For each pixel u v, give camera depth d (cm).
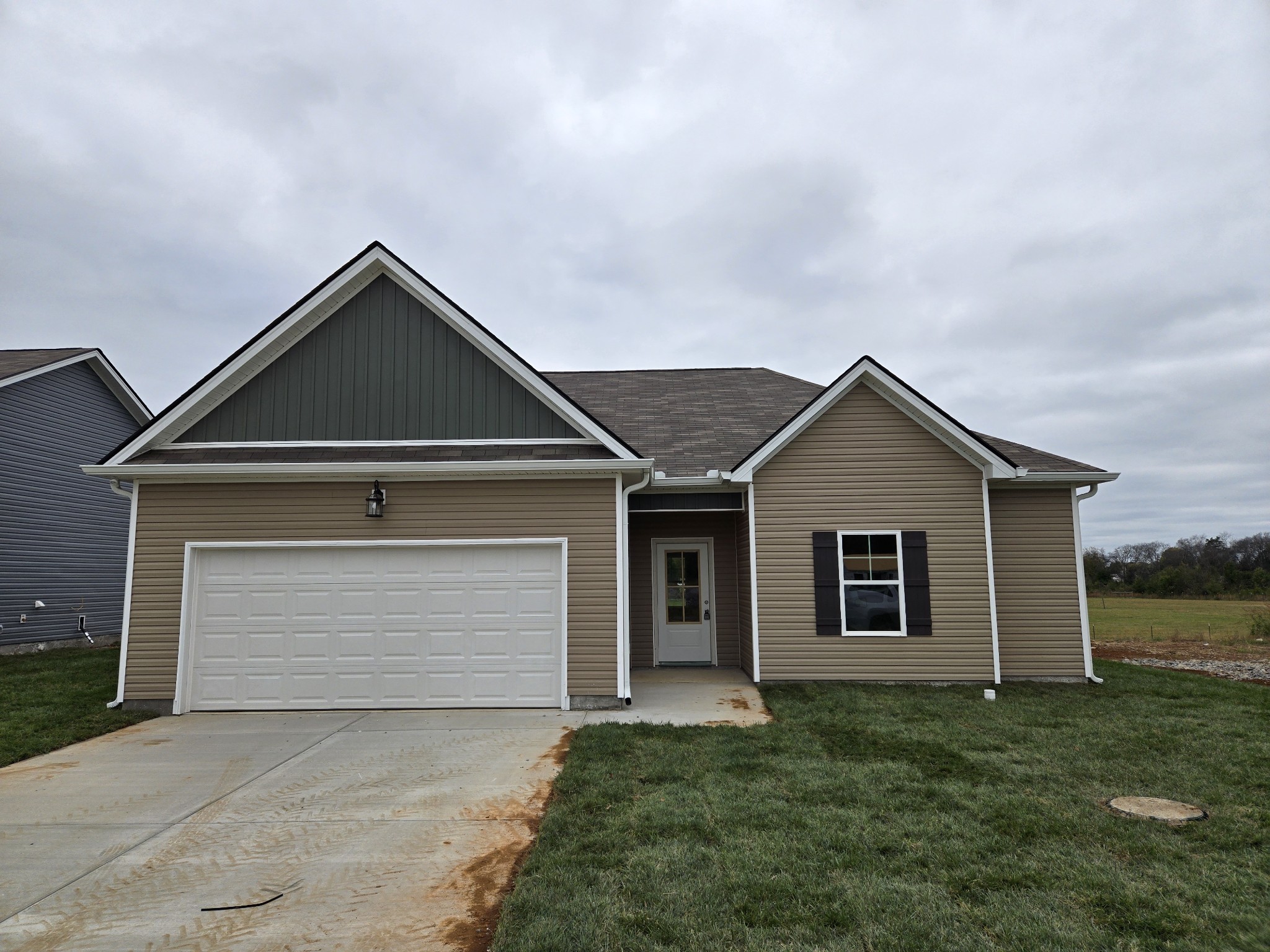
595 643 919
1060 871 412
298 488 938
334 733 786
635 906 372
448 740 749
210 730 810
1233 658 1473
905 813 510
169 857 455
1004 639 1084
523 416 990
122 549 1919
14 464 1563
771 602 1055
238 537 930
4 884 419
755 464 1044
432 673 919
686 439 1233
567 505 940
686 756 662
